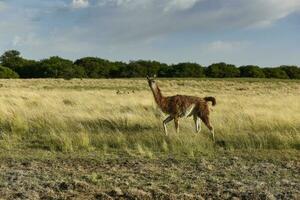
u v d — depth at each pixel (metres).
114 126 14.48
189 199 7.48
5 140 12.91
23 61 120.81
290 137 12.50
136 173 9.38
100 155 11.24
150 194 7.67
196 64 113.94
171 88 50.03
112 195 7.62
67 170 9.60
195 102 13.69
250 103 24.80
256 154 11.41
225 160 10.77
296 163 10.49
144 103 22.06
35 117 15.50
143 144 12.20
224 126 14.05
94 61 117.00
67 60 117.50
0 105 17.42
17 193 7.71
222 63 116.81
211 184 8.52
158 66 112.81
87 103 21.94
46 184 8.28
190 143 12.16
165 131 13.20
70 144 12.02
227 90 49.31
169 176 9.12
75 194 7.70
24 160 10.59
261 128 14.04
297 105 21.86
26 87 46.88
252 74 112.94
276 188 8.30
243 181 8.80
